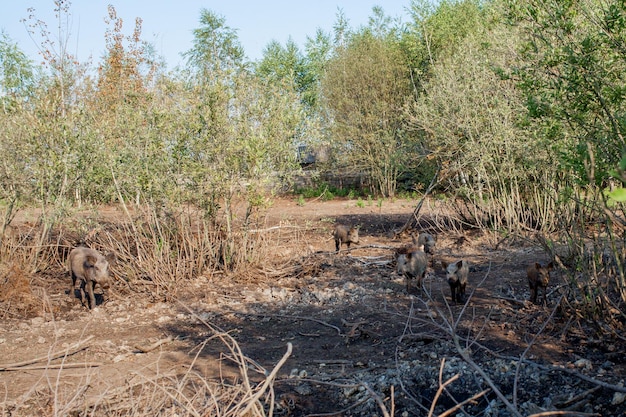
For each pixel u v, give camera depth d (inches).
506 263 495.5
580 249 320.2
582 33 300.0
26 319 385.7
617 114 274.1
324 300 407.8
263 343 327.0
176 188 478.6
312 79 1769.2
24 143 499.2
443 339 302.7
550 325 310.5
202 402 229.5
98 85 747.4
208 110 478.9
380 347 306.8
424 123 673.0
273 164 497.7
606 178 283.7
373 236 698.8
